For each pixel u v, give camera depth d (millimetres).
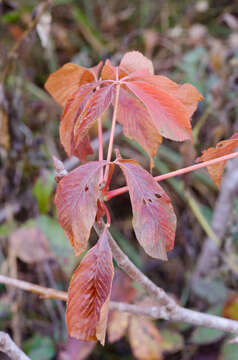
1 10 1182
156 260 1207
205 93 1142
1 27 1227
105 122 1184
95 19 1601
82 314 472
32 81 1281
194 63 1200
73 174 464
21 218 1089
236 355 818
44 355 916
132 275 542
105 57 1328
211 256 1031
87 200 461
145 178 470
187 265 1170
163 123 482
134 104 539
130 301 850
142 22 1567
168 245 479
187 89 500
